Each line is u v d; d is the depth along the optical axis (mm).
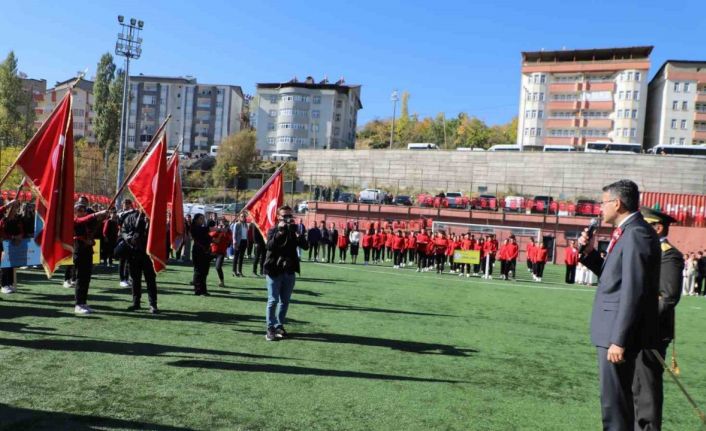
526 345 9195
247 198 52688
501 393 6250
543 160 56188
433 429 4914
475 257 24859
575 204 42156
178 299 11508
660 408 4520
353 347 8047
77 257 9055
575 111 86812
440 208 42812
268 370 6461
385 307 12500
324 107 99438
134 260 9734
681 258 5047
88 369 6012
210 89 109438
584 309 14766
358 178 64625
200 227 12305
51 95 106188
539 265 24922
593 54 86500
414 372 6871
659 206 39062
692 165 51812
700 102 82812
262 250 17391
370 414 5184
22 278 13047
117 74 77625
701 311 16750
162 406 5000
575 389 6645
